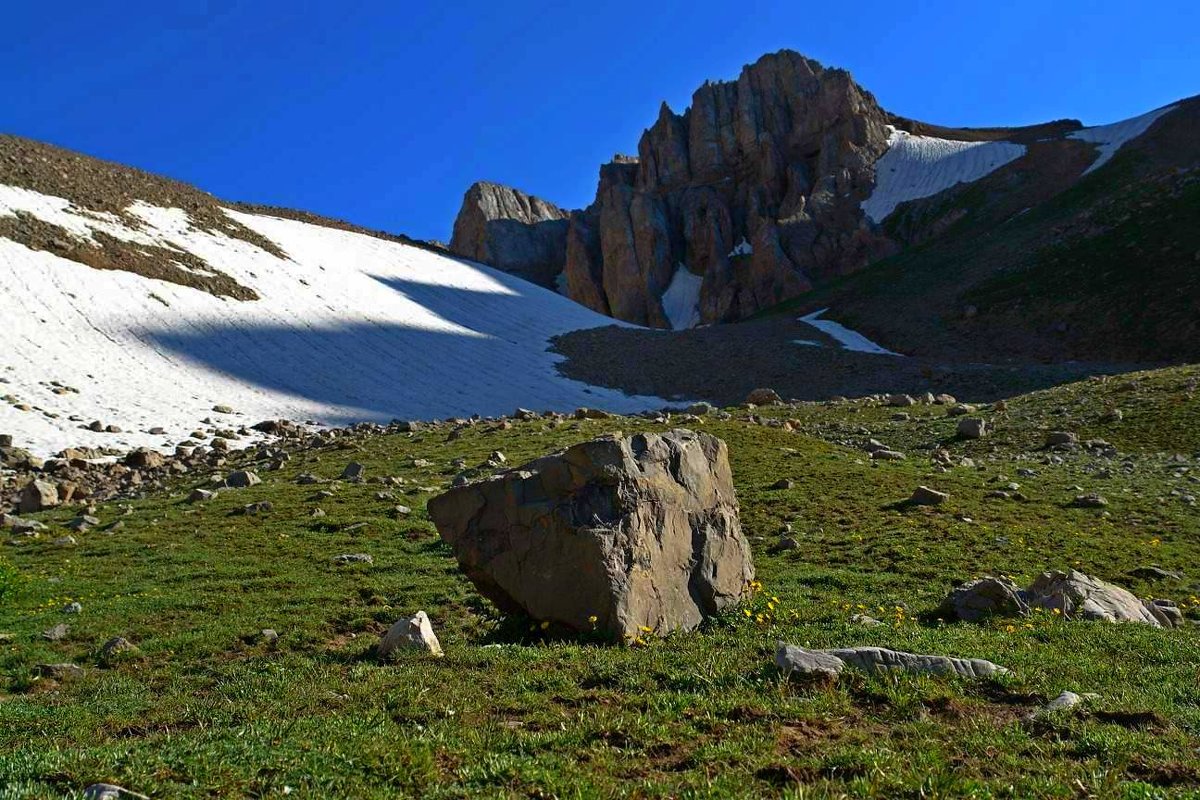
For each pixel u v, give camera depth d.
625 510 15.34
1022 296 113.69
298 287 98.62
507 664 13.06
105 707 12.34
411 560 23.41
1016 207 170.00
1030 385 76.94
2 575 20.45
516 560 15.53
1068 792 7.85
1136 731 9.59
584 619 14.75
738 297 182.62
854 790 7.87
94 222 89.44
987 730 9.55
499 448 39.06
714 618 16.05
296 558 23.78
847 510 27.42
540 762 8.69
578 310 140.25
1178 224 113.12
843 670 11.46
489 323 115.88
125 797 7.54
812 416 49.91
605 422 45.50
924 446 40.81
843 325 125.31
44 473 39.22
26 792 7.47
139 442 47.06
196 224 104.94
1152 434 38.72
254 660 15.58
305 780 8.23
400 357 87.75
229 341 76.12
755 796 7.76
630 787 8.01
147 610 19.39
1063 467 34.09
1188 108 175.62
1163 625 16.94
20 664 15.85
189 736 9.89
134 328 70.62
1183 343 92.25
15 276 70.12
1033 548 23.22
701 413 50.62
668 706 10.49
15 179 91.50
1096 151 183.50
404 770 8.44
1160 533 25.02
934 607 17.42
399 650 14.29
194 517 28.50
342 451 41.09
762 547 24.27
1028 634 14.71
